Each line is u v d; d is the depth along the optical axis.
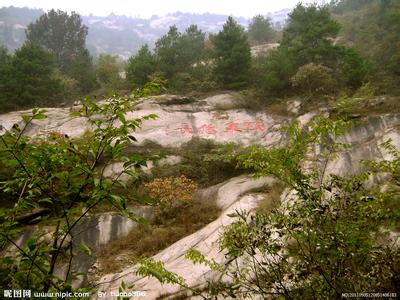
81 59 23.00
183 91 16.70
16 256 2.30
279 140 12.51
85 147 2.55
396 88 13.20
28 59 16.89
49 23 29.38
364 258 2.81
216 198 10.22
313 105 13.62
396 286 2.82
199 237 7.85
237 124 14.07
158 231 8.76
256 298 3.97
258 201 8.84
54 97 17.70
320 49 15.63
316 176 3.45
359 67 14.09
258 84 16.77
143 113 14.00
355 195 3.05
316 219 2.88
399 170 3.75
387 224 2.95
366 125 11.18
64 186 2.42
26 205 2.41
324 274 2.78
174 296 5.68
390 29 18.02
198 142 12.73
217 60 17.55
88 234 8.80
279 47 19.03
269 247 3.01
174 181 10.09
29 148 2.40
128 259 7.86
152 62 18.02
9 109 15.89
